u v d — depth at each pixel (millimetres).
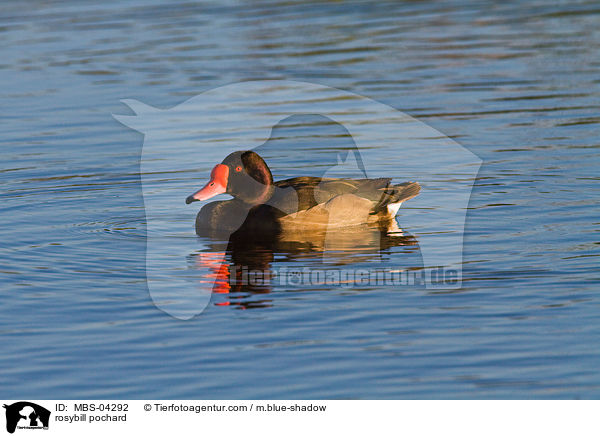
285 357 9266
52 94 22500
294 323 10062
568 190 14930
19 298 10945
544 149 17344
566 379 8695
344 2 33344
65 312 10523
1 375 9055
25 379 8977
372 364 9070
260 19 30609
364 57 25188
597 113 19688
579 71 23266
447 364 9039
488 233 13070
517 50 25672
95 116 20719
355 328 9891
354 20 30203
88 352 9500
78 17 31703
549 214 13805
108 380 8922
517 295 10625
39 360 9352
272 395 8570
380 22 29812
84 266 12102
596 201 14305
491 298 10578
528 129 18750
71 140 19188
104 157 18062
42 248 12914
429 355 9219
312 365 9094
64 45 27500
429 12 31297
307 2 33406
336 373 8922
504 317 10031
